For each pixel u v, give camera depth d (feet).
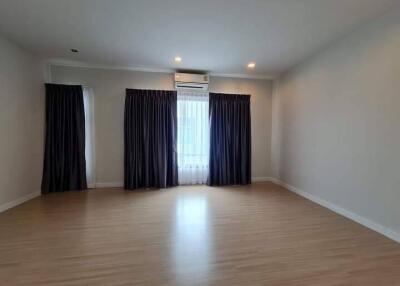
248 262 6.93
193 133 16.76
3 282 5.91
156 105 15.79
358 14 8.77
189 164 16.83
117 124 15.71
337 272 6.46
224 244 8.05
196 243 8.11
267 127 18.01
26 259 6.99
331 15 8.84
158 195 14.11
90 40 11.26
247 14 8.76
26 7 8.36
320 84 12.45
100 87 15.35
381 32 8.89
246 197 13.83
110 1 7.97
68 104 14.46
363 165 9.75
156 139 15.81
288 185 15.78
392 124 8.51
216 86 17.10
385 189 8.78
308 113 13.53
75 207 11.79
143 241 8.23
